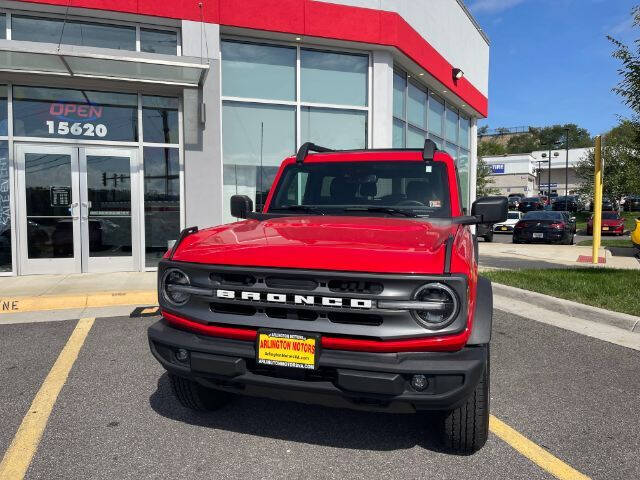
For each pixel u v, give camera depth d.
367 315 2.52
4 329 5.60
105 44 9.29
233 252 2.81
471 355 2.52
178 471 2.75
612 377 4.20
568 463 2.86
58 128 9.23
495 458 2.91
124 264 9.64
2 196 9.04
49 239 9.23
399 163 4.12
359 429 3.29
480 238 21.78
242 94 10.34
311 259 2.61
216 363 2.68
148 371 4.30
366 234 2.97
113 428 3.26
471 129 18.91
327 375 2.60
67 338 5.25
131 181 9.62
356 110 11.35
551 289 7.26
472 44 16.91
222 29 9.83
